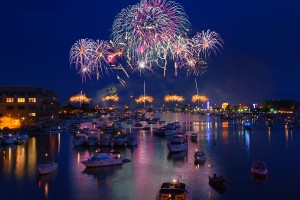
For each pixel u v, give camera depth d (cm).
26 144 11750
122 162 7644
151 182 5984
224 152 9425
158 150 9906
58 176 6525
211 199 4981
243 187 5606
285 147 10494
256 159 8225
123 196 5188
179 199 3625
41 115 18362
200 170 6919
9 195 5341
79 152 9744
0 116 17100
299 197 5088
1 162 8125
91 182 6044
